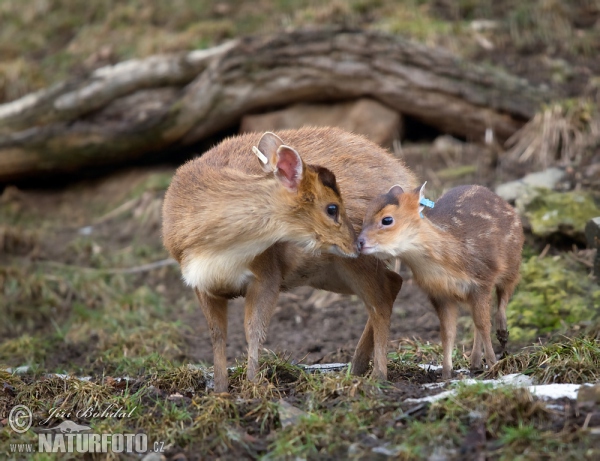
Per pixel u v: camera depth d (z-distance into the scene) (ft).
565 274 37.81
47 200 56.08
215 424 23.27
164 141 53.36
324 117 51.29
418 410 22.86
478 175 46.85
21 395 27.27
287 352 36.50
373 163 29.63
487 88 49.73
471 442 21.16
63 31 67.72
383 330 28.50
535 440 20.59
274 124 51.70
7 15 69.82
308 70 50.52
